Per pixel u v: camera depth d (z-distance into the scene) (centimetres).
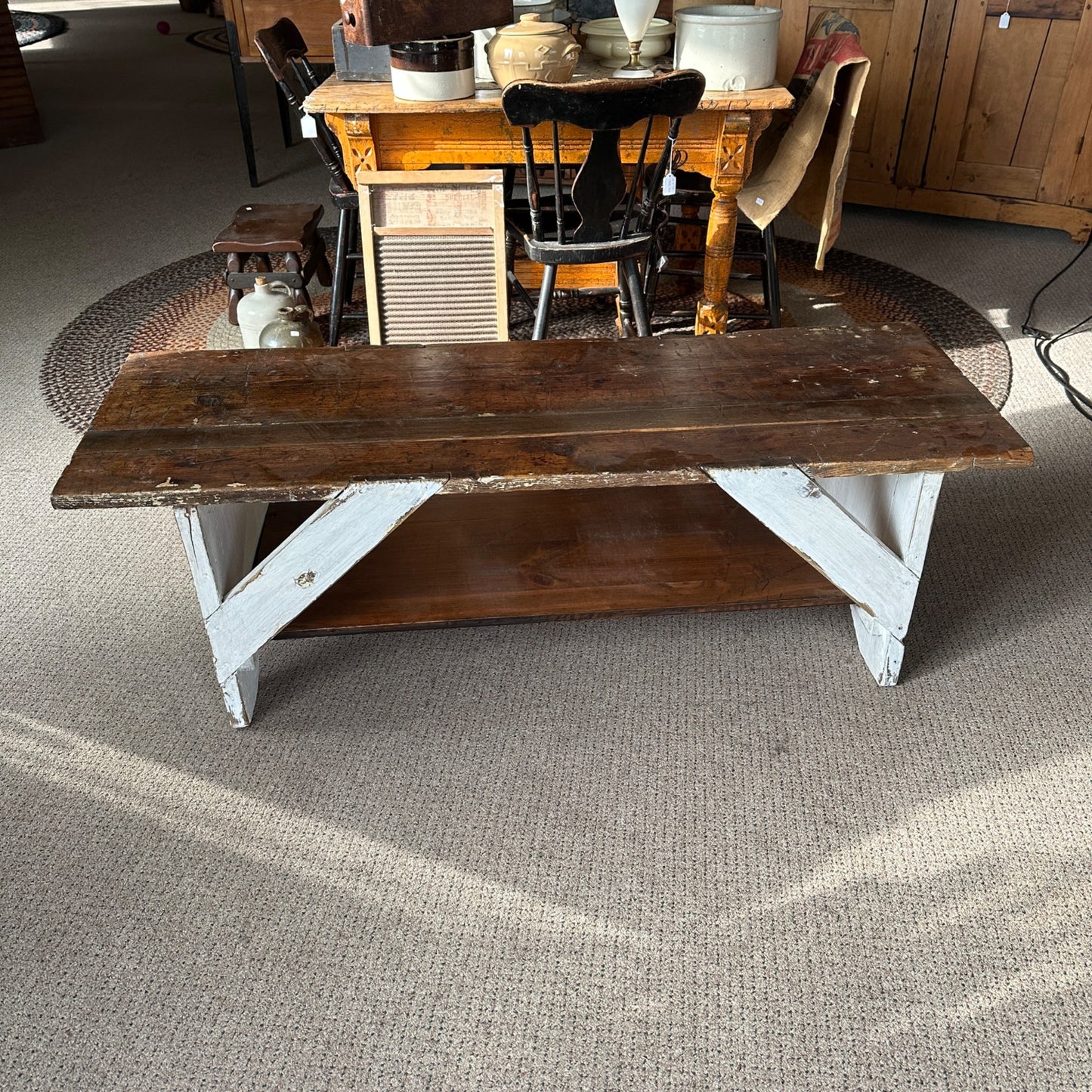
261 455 165
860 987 144
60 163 509
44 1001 143
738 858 163
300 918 154
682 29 263
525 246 266
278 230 321
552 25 257
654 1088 132
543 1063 135
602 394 182
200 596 173
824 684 197
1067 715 188
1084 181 381
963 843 165
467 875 161
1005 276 371
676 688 196
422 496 161
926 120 395
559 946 150
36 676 202
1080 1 351
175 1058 136
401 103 257
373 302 266
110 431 172
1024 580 222
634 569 201
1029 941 149
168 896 158
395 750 184
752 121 263
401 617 188
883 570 178
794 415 174
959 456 162
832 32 287
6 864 163
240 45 442
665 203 305
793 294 355
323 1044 138
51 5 916
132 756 184
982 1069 133
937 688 195
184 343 329
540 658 204
